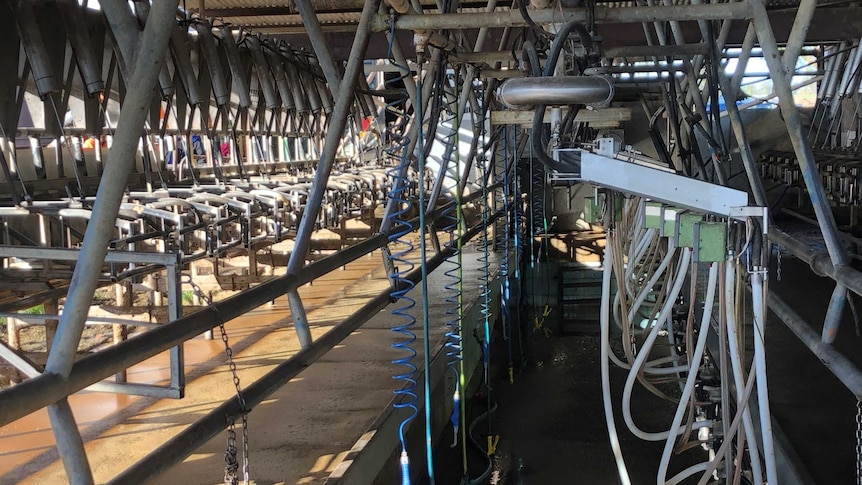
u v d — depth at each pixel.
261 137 6.01
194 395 3.18
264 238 4.40
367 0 2.14
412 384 3.21
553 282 9.47
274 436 2.69
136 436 2.69
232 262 6.07
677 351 4.58
